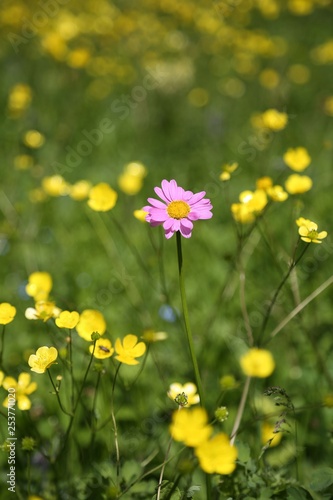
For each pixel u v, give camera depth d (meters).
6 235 4.54
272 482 2.29
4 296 4.11
